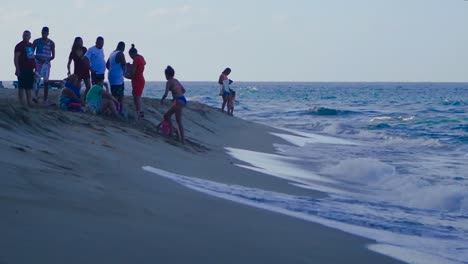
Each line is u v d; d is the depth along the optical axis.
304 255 8.14
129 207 8.73
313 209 12.45
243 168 18.03
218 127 32.09
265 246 8.16
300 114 62.19
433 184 18.83
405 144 35.03
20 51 18.55
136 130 19.30
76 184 9.27
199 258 6.93
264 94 156.25
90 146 13.78
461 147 32.44
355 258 8.59
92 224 7.29
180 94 21.09
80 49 20.05
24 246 6.01
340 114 62.62
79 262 5.93
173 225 8.27
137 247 6.80
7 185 8.03
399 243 10.18
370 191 17.59
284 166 21.30
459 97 134.75
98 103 20.27
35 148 11.27
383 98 127.56
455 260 9.48
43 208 7.45
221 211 10.13
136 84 21.55
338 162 23.06
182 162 16.03
